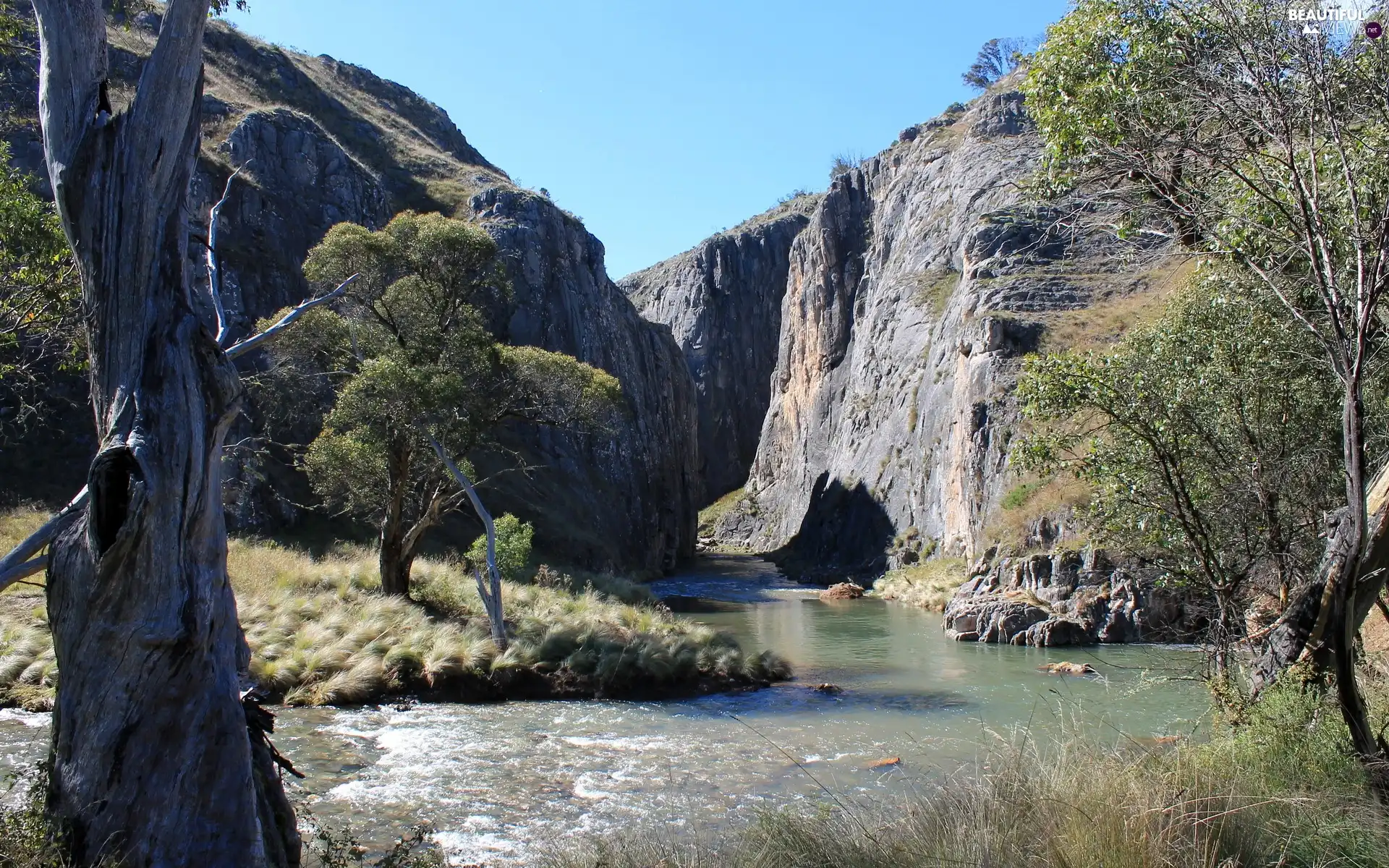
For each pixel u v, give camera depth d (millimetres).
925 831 5266
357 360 22250
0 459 27891
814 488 70312
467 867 7668
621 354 68562
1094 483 9273
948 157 70375
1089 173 7645
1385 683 7781
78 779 4727
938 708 15867
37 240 8445
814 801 9281
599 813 9602
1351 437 5871
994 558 32000
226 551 5332
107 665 4766
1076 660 21125
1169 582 9227
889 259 75688
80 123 5297
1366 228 6320
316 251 22297
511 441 49406
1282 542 7949
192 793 4820
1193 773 5184
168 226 5262
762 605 37812
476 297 24656
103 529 4754
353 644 17844
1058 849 4520
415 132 82625
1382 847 4719
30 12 20109
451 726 14352
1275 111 6285
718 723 14812
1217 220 7254
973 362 41281
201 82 5473
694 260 132125
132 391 4984
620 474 60125
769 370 126188
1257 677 6848
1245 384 8312
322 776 11109
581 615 23797
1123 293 40750
